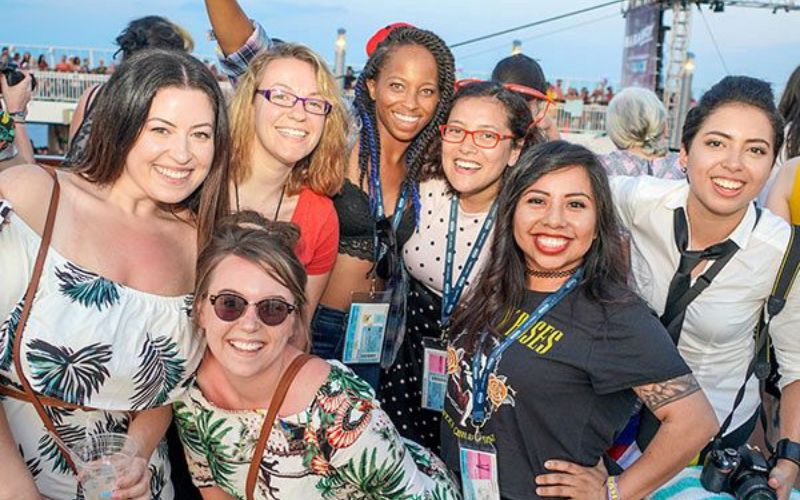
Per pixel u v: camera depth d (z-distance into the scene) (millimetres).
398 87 3035
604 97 23594
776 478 2432
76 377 1859
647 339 2086
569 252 2238
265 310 2006
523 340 2225
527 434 2207
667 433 2102
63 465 1981
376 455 2102
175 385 2100
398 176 3248
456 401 2385
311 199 2807
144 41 4027
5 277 1759
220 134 2135
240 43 3389
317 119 2594
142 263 2035
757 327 2748
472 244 3033
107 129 1946
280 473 2105
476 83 2967
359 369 3254
